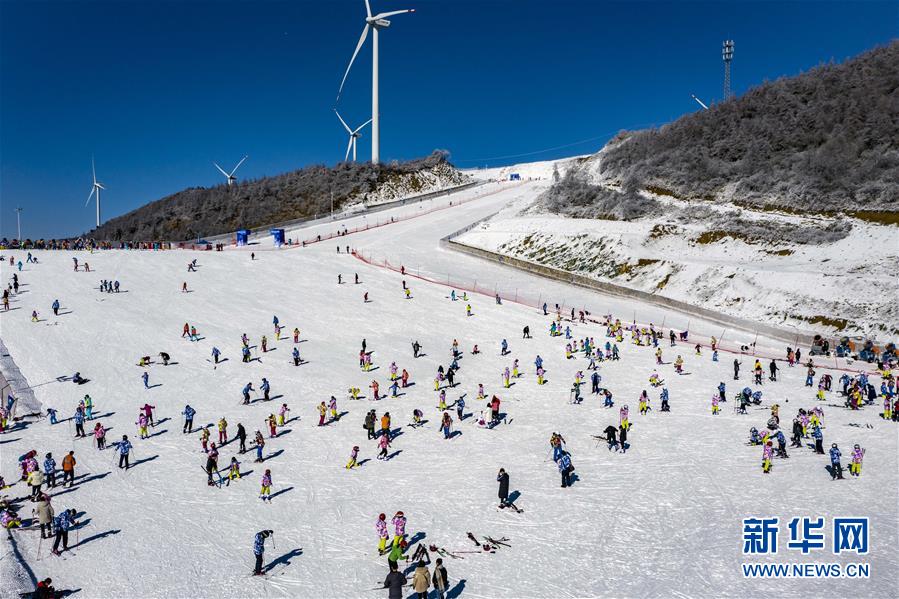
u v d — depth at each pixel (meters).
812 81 93.56
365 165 142.00
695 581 17.23
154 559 19.17
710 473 24.55
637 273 64.69
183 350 41.44
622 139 115.50
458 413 31.86
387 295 56.91
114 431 29.83
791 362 41.03
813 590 16.52
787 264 58.34
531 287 64.12
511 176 150.62
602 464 25.98
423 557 19.08
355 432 30.36
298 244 83.88
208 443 28.67
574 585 17.28
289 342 44.31
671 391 35.56
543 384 37.31
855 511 20.77
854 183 68.44
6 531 20.41
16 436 28.97
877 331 45.91
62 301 48.59
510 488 23.97
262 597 17.22
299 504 23.05
